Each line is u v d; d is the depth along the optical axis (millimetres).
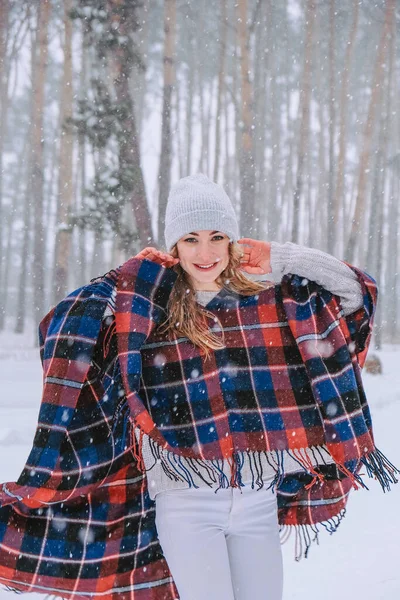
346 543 4211
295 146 50688
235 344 2668
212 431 2582
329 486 2811
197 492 2533
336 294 2732
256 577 2553
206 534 2508
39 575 2631
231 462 2572
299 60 42594
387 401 10844
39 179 28922
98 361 2691
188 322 2625
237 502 2537
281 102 49094
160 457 2549
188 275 2729
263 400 2637
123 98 17828
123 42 18016
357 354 2799
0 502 2545
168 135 22297
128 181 16781
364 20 39562
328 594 3479
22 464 5949
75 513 2664
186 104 50344
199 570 2484
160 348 2658
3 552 2629
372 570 3748
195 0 40031
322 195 45875
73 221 16719
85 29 18641
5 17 29391
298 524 2840
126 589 2660
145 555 2693
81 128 17312
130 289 2650
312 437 2631
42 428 2555
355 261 48188
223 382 2629
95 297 2633
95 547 2656
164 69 22812
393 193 45469
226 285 2719
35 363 16938
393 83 43094
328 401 2605
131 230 16984
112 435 2666
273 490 2633
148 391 2641
